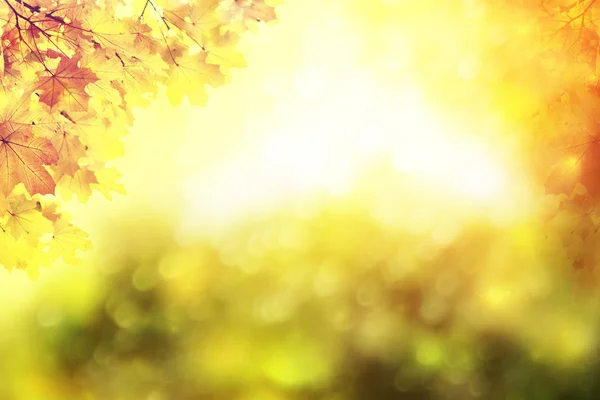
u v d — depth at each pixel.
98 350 10.41
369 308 10.30
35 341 10.27
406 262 10.04
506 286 8.68
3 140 3.68
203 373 10.37
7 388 10.01
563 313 8.34
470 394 9.15
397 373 9.76
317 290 10.71
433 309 9.78
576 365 8.57
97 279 10.73
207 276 11.22
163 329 10.63
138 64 3.80
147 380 10.28
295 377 10.01
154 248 11.09
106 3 3.78
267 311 10.77
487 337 9.22
